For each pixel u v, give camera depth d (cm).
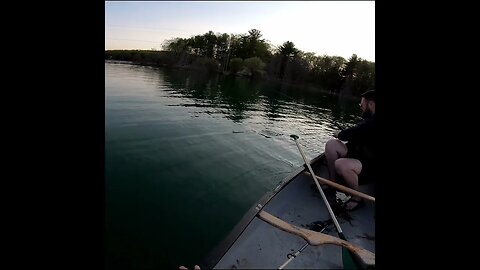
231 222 503
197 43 4988
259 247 257
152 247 409
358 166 331
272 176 698
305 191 362
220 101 1875
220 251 245
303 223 307
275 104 1930
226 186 630
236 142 934
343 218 316
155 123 1060
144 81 2344
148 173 652
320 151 867
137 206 516
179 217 499
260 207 300
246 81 3800
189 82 2781
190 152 816
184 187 611
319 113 1623
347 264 231
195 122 1173
